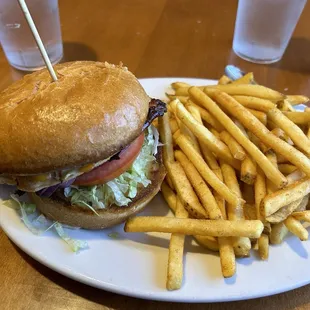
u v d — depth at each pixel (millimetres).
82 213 269
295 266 261
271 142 290
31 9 406
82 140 243
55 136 240
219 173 307
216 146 305
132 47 490
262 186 285
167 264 263
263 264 262
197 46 499
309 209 297
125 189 279
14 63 451
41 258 257
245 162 291
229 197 273
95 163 254
